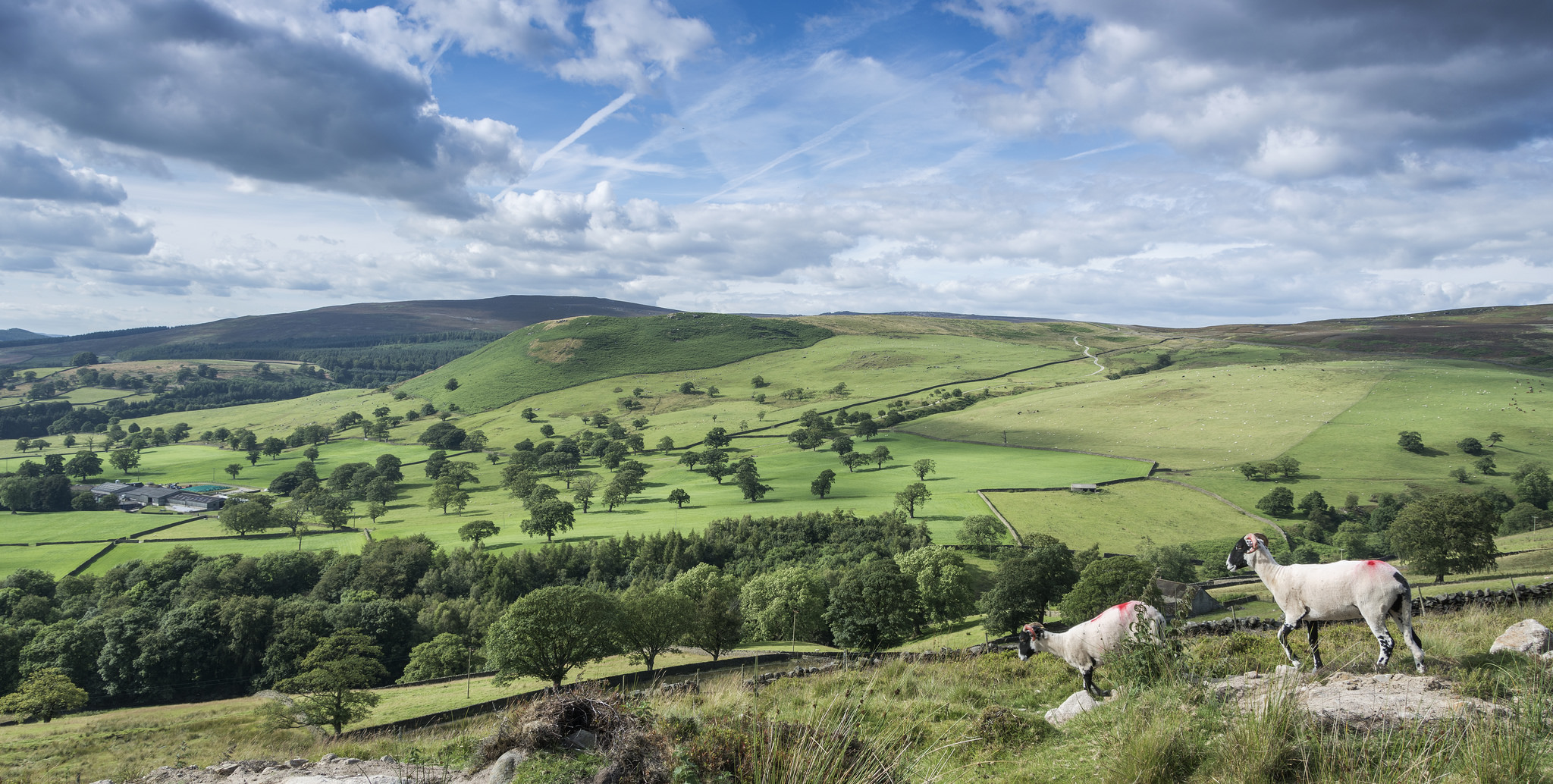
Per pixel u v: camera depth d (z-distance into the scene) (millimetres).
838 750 6172
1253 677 9594
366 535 140375
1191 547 104500
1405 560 63000
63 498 167375
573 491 162875
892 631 60812
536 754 6027
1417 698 7949
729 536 114562
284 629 77062
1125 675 10062
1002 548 97625
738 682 15664
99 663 74375
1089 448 171375
